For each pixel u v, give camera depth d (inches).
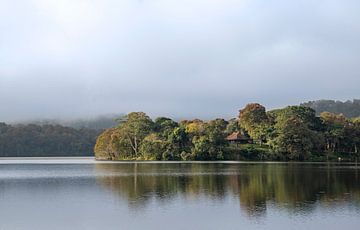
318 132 7278.5
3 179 3570.4
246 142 7475.4
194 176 3599.9
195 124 7588.6
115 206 2065.7
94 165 6127.0
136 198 2311.8
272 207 2004.2
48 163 7293.3
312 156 6825.8
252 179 3275.1
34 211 1958.7
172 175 3737.7
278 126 6870.1
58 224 1696.6
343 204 2073.1
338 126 7578.7
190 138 7165.4
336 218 1753.2
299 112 7598.4
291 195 2388.0
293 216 1796.3
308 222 1686.8
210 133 6909.5
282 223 1673.2
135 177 3597.4
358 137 7268.7
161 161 6953.7
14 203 2190.0
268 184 2918.3
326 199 2230.6
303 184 2910.9
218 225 1653.5
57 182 3238.2
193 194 2447.1
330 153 7140.8
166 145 7185.0
